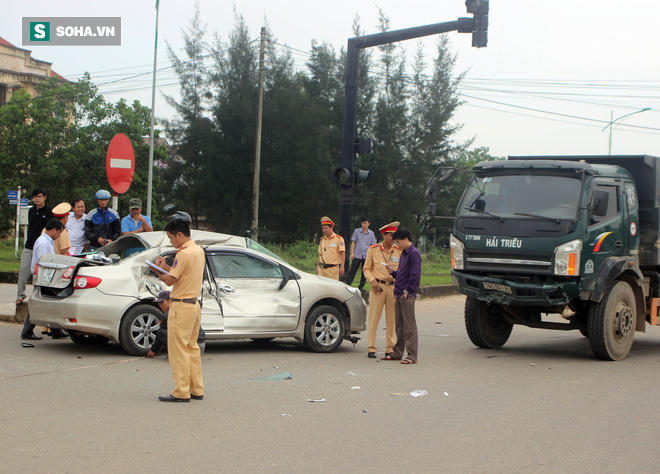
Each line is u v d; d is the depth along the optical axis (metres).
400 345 9.80
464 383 8.27
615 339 10.32
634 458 5.38
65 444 5.36
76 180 37.31
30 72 44.84
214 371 8.59
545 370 9.32
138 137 38.28
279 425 6.12
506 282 9.94
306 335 10.20
